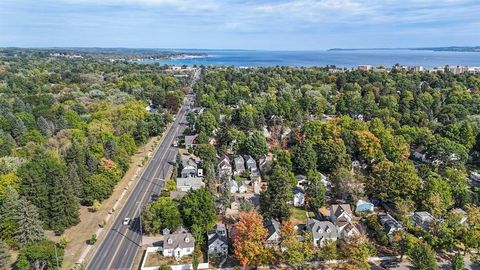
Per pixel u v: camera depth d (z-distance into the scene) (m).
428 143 118.75
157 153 134.00
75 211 84.75
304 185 100.88
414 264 68.44
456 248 74.75
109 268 68.94
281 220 81.94
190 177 105.00
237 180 101.69
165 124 170.00
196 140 137.50
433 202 82.25
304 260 67.19
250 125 148.00
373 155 111.75
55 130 141.25
